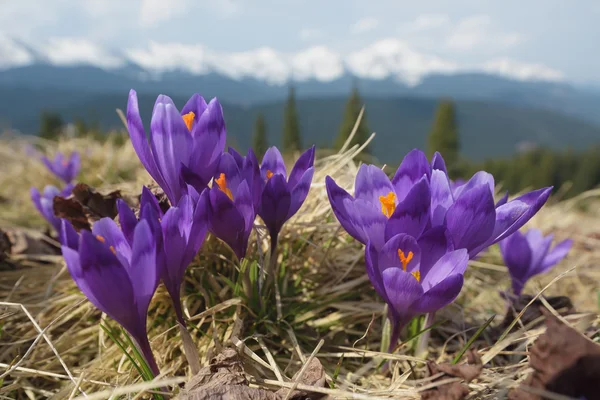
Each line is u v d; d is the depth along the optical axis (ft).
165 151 0.53
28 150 2.25
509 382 0.50
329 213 0.87
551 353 0.43
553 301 0.71
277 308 0.68
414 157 0.57
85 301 0.75
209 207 0.53
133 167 1.95
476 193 0.48
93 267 0.41
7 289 0.86
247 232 0.57
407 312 0.51
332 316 0.71
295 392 0.48
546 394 0.41
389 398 0.49
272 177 0.58
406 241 0.49
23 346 0.70
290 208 0.62
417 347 0.62
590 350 0.41
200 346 0.64
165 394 0.50
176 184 0.55
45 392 0.60
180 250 0.48
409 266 0.51
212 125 0.55
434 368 0.48
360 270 0.83
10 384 0.63
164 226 0.46
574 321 0.66
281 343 0.66
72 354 0.70
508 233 0.53
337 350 0.68
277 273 0.75
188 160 0.54
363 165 0.58
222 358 0.52
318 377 0.51
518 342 0.64
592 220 1.83
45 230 1.13
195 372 0.52
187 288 0.72
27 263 0.99
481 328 0.55
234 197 0.58
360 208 0.50
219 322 0.67
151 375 0.52
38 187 1.95
